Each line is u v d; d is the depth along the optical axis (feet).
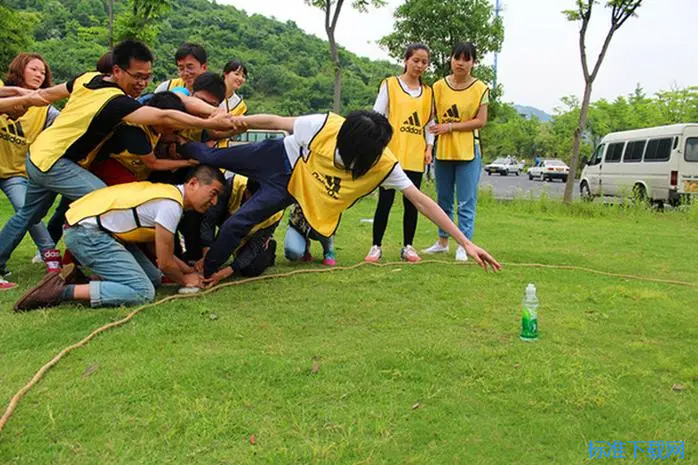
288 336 11.44
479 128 19.15
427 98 18.72
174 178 14.88
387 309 13.42
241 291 14.60
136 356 10.13
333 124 13.51
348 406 8.64
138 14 34.19
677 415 8.68
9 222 14.87
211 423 8.03
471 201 19.57
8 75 15.61
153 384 9.02
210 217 15.79
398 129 18.37
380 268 17.66
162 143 14.62
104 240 12.78
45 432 7.76
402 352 10.53
